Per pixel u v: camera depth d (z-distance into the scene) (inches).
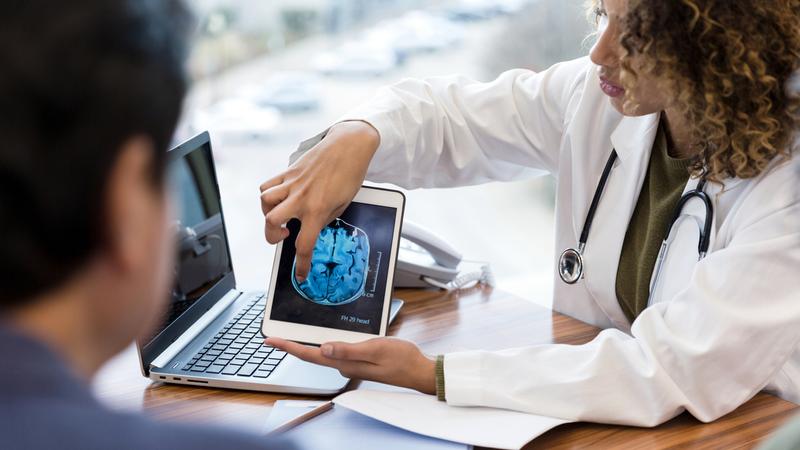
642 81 41.6
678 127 48.4
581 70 56.4
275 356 45.8
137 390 43.6
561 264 54.1
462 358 41.4
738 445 38.7
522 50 92.6
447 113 58.3
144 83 14.8
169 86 15.4
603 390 39.9
